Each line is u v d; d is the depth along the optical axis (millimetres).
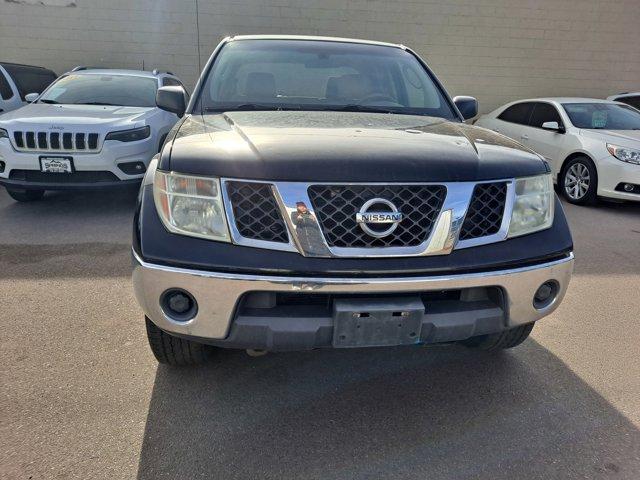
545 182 2148
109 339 2756
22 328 2848
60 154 4887
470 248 1939
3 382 2340
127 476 1821
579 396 2408
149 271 1839
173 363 2457
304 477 1850
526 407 2311
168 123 5891
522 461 1965
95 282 3523
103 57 10164
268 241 1816
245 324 1823
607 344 2934
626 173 6160
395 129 2396
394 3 10625
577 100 7723
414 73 3453
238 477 1840
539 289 2096
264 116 2600
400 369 2596
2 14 9680
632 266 4312
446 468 1917
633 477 1899
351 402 2305
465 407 2299
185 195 1861
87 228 4832
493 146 2242
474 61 11344
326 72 3246
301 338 1838
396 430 2127
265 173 1807
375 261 1820
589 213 6363
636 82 12102
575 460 1979
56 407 2180
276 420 2162
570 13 11305
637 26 11641
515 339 2564
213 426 2107
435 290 1872
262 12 10289
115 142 4988
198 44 10312
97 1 9844
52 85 6387
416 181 1855
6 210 5438
